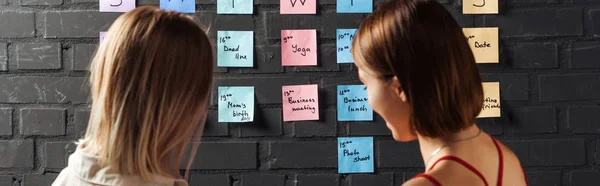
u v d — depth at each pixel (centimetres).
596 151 161
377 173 162
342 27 160
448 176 77
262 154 161
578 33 159
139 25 84
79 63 158
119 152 81
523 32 160
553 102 160
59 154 159
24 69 158
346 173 162
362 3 159
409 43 78
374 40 81
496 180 84
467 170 79
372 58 81
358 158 161
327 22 160
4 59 158
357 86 160
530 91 160
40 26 158
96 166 83
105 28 158
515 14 160
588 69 160
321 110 161
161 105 83
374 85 84
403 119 84
